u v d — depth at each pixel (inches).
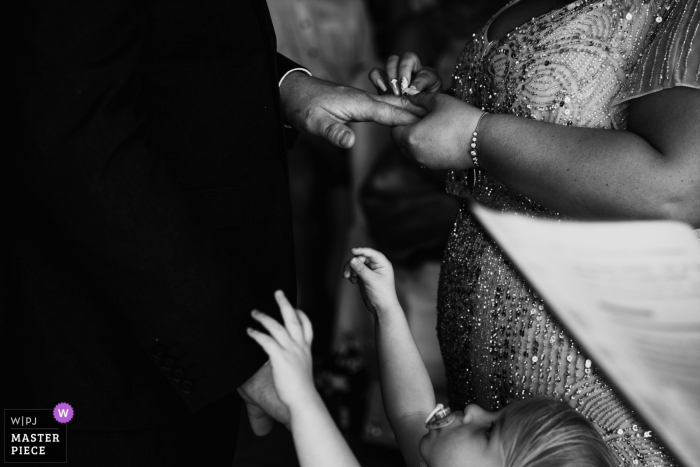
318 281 140.2
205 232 48.3
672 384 53.5
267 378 50.8
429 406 59.9
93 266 46.5
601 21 52.8
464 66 63.0
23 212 50.5
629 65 52.1
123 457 52.3
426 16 118.3
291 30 137.2
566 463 45.7
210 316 47.4
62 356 50.6
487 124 54.1
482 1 117.6
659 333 53.0
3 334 51.1
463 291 60.9
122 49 45.6
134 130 45.9
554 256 54.9
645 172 47.2
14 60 43.7
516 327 56.6
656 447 54.0
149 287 46.2
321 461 46.2
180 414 54.9
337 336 125.4
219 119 52.7
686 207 47.2
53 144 43.6
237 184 54.1
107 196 44.4
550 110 54.1
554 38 54.2
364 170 122.0
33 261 50.6
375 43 142.6
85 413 50.8
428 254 110.7
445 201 108.8
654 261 50.9
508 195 57.3
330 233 138.7
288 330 47.5
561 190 50.7
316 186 138.3
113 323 51.4
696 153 45.9
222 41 52.5
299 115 66.7
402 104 63.7
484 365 59.5
